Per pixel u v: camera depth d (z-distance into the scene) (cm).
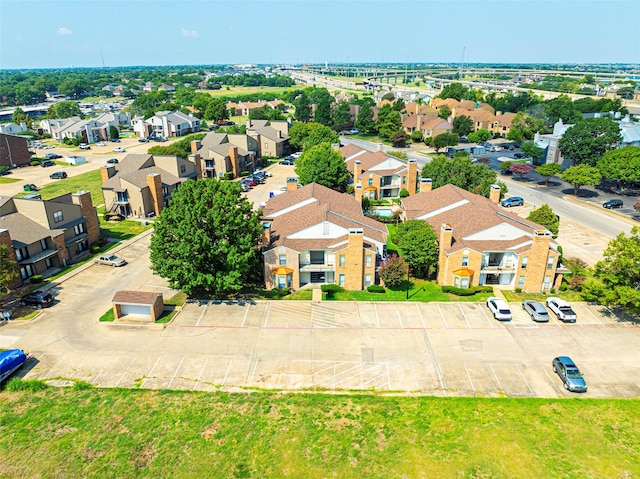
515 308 5206
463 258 5541
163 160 9381
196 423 3522
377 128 17050
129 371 4153
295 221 6053
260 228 5484
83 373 4125
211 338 4641
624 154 9169
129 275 6006
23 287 5628
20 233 5856
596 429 3488
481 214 6078
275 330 4784
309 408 3700
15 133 17188
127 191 8212
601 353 4409
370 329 4806
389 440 3378
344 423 3544
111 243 7094
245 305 5259
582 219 8125
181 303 5291
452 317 5031
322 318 5009
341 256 5506
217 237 5266
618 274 4812
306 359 4331
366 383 4016
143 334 4694
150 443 3334
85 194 6712
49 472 3098
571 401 3794
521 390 3925
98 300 5362
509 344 4553
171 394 3856
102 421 3544
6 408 3691
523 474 3100
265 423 3531
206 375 4106
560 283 5656
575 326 4850
